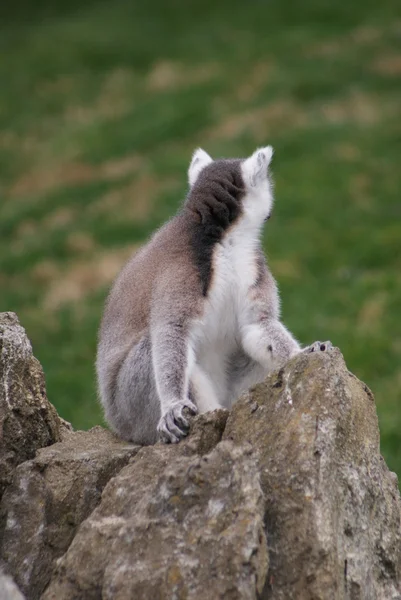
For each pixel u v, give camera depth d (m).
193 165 21.16
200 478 13.75
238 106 73.56
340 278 49.81
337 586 13.63
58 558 15.06
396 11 88.81
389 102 71.25
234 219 19.22
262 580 13.07
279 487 14.16
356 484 14.69
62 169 69.06
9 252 58.69
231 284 18.95
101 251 57.31
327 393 14.91
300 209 57.62
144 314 19.33
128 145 70.94
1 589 13.33
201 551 13.16
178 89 78.69
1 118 78.94
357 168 61.78
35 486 15.93
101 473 16.08
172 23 94.19
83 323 49.69
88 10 101.56
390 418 34.72
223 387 19.75
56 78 84.94
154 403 18.52
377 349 41.78
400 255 51.34
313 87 74.62
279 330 18.66
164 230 20.14
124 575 13.26
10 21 100.38
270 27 89.50
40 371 17.27
